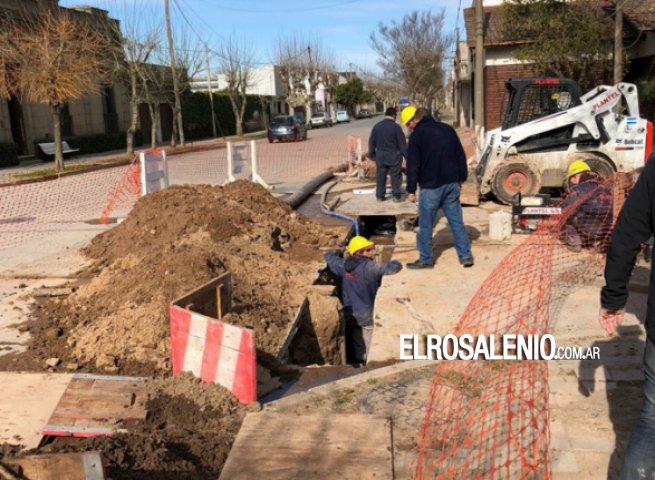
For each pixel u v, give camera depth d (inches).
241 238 317.4
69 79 820.6
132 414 169.5
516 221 383.6
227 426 165.5
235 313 225.9
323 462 146.3
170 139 1689.2
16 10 959.6
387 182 622.2
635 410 165.9
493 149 477.4
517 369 187.5
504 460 144.9
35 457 121.9
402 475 141.6
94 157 1176.8
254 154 615.2
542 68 819.4
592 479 137.4
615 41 682.2
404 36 1782.7
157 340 211.9
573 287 258.7
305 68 2859.3
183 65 1403.8
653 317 117.2
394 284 292.4
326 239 373.1
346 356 266.7
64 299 265.0
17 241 391.9
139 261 276.7
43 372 201.6
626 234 120.2
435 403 173.2
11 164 995.9
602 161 460.4
